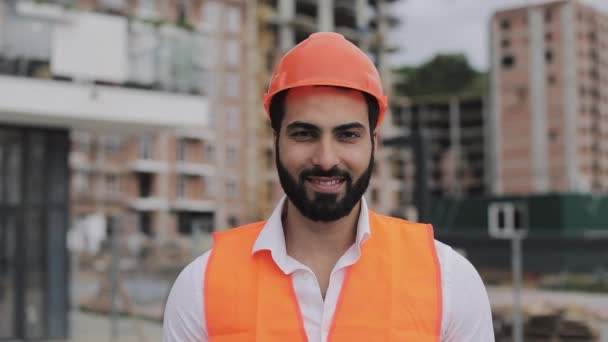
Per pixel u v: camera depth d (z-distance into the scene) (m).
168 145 57.84
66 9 11.36
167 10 54.59
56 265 11.69
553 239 23.86
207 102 12.66
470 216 30.98
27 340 11.38
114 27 11.76
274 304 1.83
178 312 1.92
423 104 108.06
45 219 11.66
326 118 1.75
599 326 12.78
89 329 13.04
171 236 57.50
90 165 55.66
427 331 1.81
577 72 91.75
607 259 22.88
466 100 106.06
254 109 61.78
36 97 10.97
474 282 1.88
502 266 23.55
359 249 1.85
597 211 30.45
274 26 65.75
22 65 11.02
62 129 11.97
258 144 62.44
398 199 71.62
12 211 11.47
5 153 11.49
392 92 73.69
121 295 15.28
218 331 1.85
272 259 1.88
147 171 57.09
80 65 11.45
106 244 25.86
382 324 1.80
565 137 90.94
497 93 95.62
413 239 1.92
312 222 1.86
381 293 1.83
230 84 59.62
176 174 58.09
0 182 11.47
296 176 1.79
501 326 12.03
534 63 93.25
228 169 59.69
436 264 1.87
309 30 68.00
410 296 1.83
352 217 1.88
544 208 29.92
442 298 1.83
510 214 7.73
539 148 92.25
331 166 1.75
